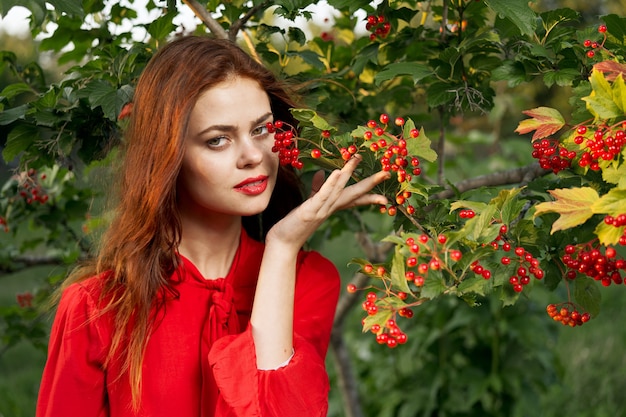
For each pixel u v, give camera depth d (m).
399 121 1.28
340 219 2.31
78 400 1.39
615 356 4.72
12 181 2.27
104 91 1.55
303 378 1.34
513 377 3.40
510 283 1.28
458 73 1.65
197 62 1.34
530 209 1.41
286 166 1.66
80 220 2.43
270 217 1.71
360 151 1.31
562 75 1.48
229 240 1.49
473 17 1.80
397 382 3.66
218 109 1.33
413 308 3.52
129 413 1.39
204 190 1.36
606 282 1.22
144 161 1.38
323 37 2.26
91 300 1.39
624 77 1.21
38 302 2.57
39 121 1.59
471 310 3.33
